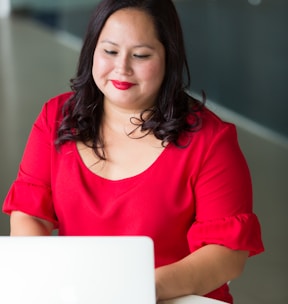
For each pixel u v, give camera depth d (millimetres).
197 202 1896
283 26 5051
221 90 5805
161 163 1875
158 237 1894
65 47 8828
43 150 2008
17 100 6500
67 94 2064
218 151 1872
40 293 1483
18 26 10094
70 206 1936
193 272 1784
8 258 1503
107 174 1908
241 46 5512
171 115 1877
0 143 5301
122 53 1789
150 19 1783
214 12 5664
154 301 1490
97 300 1482
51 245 1509
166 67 1856
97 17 1827
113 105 1908
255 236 1879
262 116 5516
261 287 3588
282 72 5164
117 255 1504
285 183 4750
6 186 4512
